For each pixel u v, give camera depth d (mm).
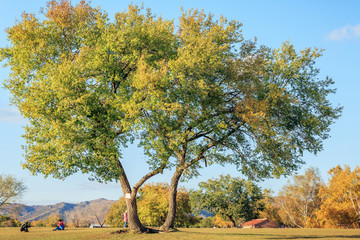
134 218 23656
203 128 22891
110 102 20750
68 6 24094
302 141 24172
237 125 23484
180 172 24938
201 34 23734
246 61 23234
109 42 21203
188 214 63375
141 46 22156
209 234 23094
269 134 21969
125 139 23172
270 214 99500
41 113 20016
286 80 24234
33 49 22828
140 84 19125
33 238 21594
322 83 24969
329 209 64688
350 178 63875
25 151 20766
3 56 23484
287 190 80188
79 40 23984
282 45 24500
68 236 22359
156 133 20406
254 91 22234
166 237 20625
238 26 24125
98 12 24438
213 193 80625
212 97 21828
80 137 19703
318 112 24484
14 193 67875
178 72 19672
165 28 22828
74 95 19859
